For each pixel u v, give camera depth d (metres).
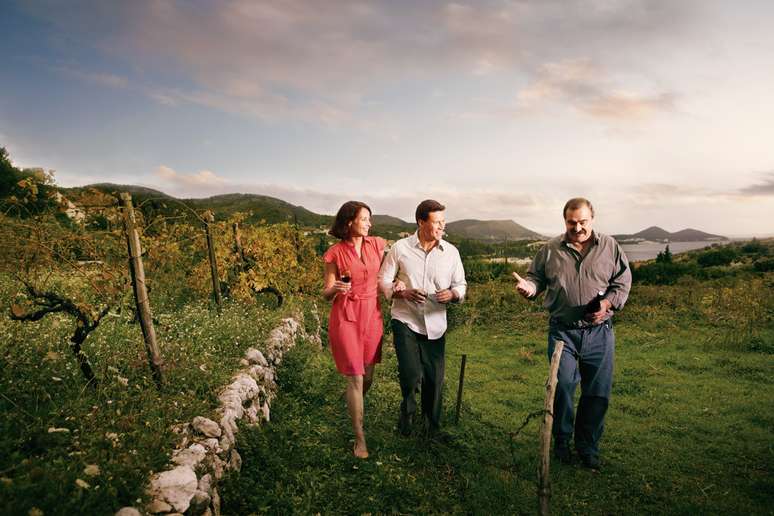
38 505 2.22
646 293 13.95
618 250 4.37
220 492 3.12
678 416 5.85
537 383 7.45
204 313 6.71
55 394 3.37
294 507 3.14
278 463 3.62
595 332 4.41
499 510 3.58
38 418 2.83
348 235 4.29
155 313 6.41
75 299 3.82
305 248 12.83
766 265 24.44
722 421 5.64
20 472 2.39
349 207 4.23
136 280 3.98
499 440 5.00
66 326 4.68
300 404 5.31
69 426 2.98
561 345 3.20
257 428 4.03
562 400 4.40
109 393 3.56
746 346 9.31
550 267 4.48
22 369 3.52
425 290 4.52
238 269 9.70
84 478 2.49
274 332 6.86
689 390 6.90
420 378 4.57
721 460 4.58
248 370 4.88
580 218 4.23
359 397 4.16
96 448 2.77
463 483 3.88
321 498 3.33
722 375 7.70
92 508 2.33
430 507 3.48
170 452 2.99
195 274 8.95
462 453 4.48
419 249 4.54
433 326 4.55
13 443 2.63
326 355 8.10
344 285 4.09
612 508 3.68
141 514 2.41
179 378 4.10
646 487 3.98
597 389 4.39
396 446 4.38
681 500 3.79
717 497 3.85
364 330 4.28
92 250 4.18
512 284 15.50
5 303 4.75
